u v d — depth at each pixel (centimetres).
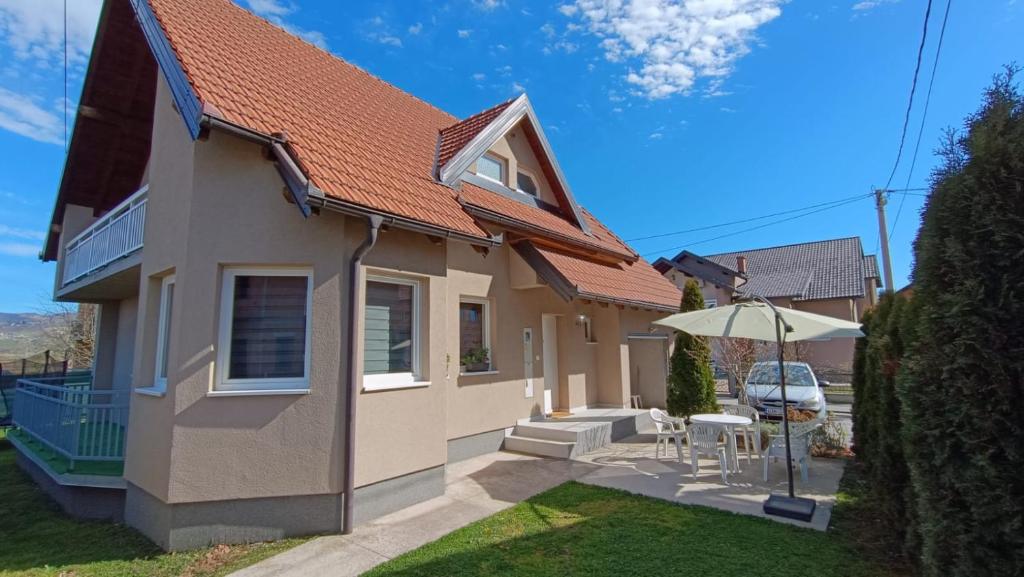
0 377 1736
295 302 650
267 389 621
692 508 665
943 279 369
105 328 1332
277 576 498
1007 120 350
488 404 1023
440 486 749
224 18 920
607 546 538
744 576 463
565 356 1295
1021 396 326
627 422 1214
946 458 355
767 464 805
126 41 902
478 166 1184
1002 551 331
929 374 369
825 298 3075
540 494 740
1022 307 326
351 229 663
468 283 995
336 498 614
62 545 614
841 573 468
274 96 754
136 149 1127
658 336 1603
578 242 1285
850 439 1202
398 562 514
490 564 501
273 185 643
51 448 863
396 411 695
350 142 799
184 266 616
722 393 2444
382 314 728
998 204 338
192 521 580
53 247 1405
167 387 609
